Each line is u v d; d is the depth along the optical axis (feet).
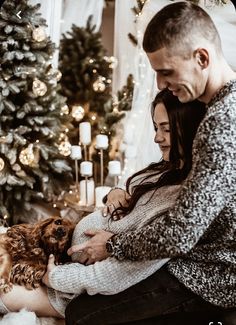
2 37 8.29
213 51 4.28
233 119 4.11
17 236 5.96
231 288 4.73
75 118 9.53
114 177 10.36
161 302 5.06
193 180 4.21
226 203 4.32
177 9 4.23
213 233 4.70
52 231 5.85
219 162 4.09
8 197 8.96
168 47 4.18
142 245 4.60
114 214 5.62
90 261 5.42
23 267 5.78
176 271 5.00
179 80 4.30
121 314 5.15
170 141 4.99
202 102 4.72
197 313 5.16
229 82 4.33
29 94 8.54
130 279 5.03
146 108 9.35
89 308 5.20
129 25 9.95
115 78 10.64
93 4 11.35
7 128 8.64
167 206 5.08
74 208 9.09
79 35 10.82
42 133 8.80
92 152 10.14
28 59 8.49
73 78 10.72
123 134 10.01
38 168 8.89
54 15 9.48
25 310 5.74
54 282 5.35
